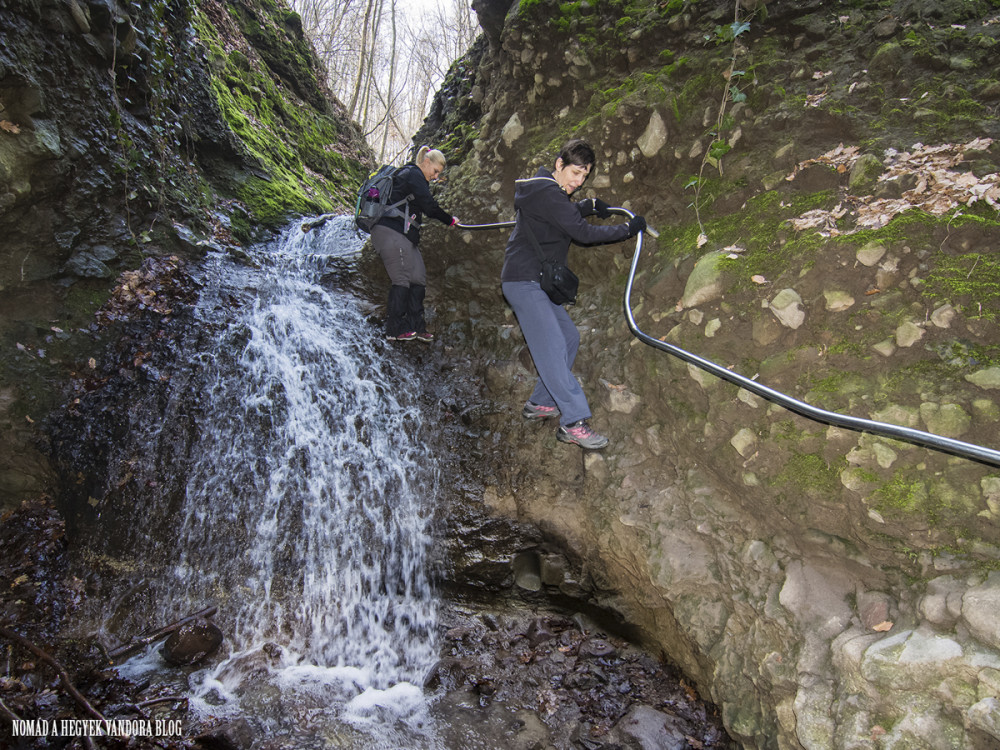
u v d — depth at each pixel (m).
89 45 4.91
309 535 4.08
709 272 3.53
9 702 3.20
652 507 3.64
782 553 3.08
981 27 3.70
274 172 8.06
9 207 4.26
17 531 4.12
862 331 3.04
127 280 5.08
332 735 3.11
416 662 3.70
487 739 3.12
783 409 3.12
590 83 4.87
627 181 4.47
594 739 3.09
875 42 3.88
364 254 5.97
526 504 4.18
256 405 4.51
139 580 3.99
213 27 9.80
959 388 2.71
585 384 4.25
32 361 4.43
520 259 3.72
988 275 2.86
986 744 2.13
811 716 2.54
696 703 3.29
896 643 2.46
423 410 4.67
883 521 2.68
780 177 3.70
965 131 3.35
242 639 3.79
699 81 4.20
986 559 2.48
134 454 4.28
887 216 3.18
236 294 5.40
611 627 3.86
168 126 6.08
